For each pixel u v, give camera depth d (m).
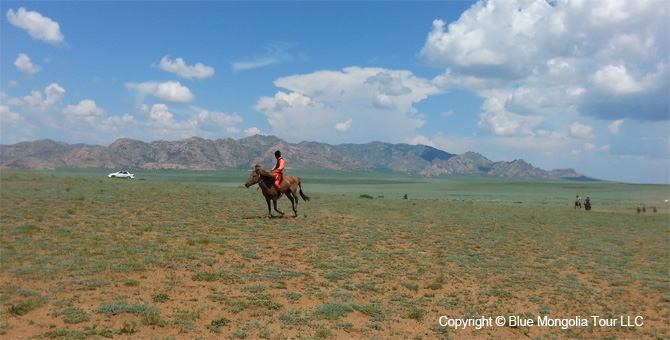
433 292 12.51
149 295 9.76
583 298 13.08
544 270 16.44
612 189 193.88
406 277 13.92
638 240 27.02
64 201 24.81
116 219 20.22
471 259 17.45
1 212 19.62
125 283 10.40
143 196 31.19
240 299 10.03
